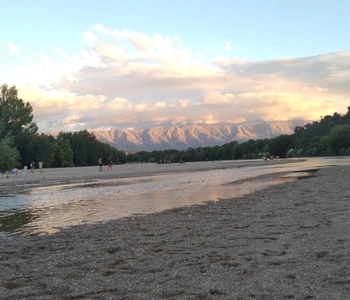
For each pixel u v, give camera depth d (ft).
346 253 26.73
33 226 46.80
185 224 43.21
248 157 534.37
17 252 33.27
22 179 138.51
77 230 42.68
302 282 21.20
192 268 25.29
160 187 95.81
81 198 75.51
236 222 42.78
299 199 59.16
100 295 20.93
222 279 22.52
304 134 545.03
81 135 457.27
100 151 461.37
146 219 48.08
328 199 56.95
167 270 25.18
